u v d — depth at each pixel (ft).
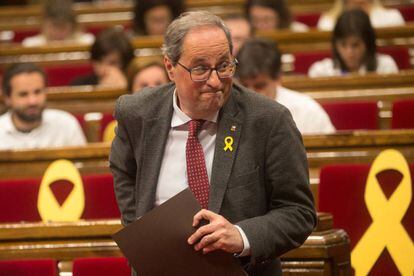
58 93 31.45
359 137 22.66
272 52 24.08
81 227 17.47
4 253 17.44
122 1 50.85
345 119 27.48
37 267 16.85
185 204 12.80
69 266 17.33
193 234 12.59
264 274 13.75
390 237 19.06
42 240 17.56
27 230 17.52
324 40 36.19
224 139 13.28
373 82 29.78
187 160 13.42
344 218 20.03
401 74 29.58
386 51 35.14
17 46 39.04
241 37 31.89
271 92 24.09
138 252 12.91
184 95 12.96
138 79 27.04
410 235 19.20
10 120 27.71
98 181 21.44
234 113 13.35
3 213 21.75
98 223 17.47
